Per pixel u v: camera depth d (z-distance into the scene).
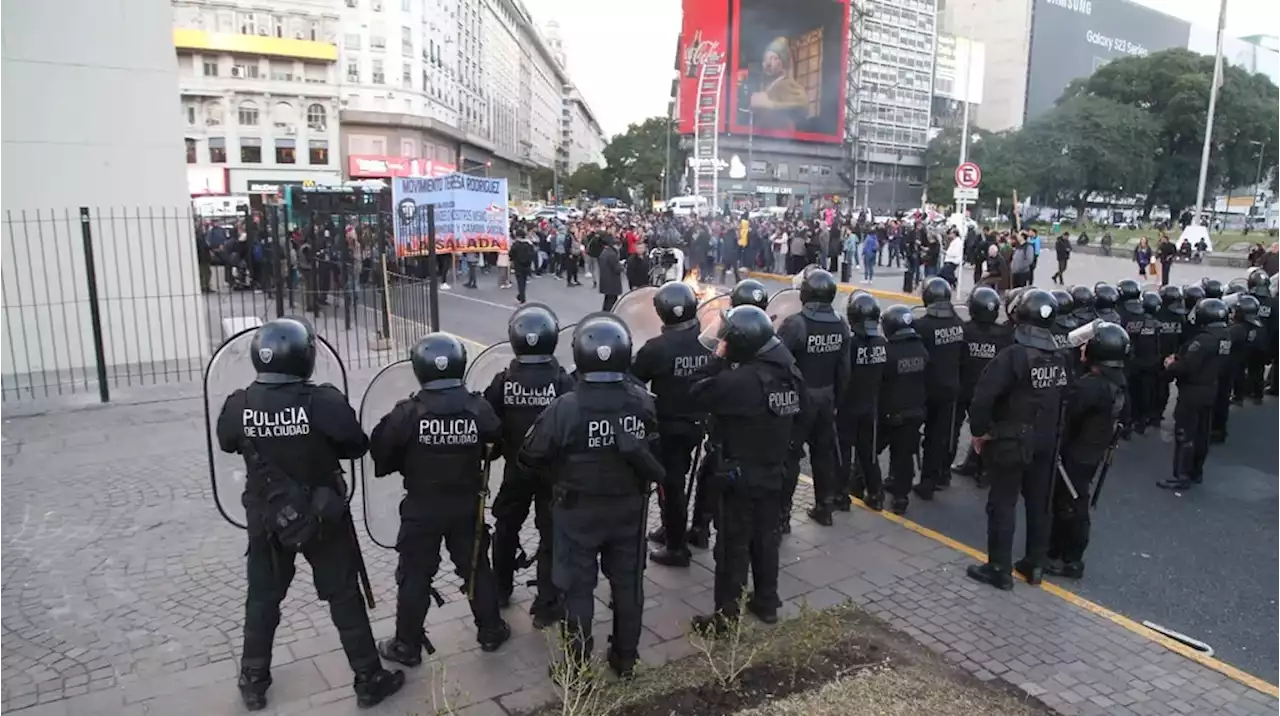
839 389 6.25
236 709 3.95
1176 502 7.18
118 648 4.50
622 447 3.90
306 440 3.76
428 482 4.09
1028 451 5.23
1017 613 5.07
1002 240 24.98
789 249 26.08
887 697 3.89
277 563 3.85
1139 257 27.27
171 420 8.95
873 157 90.19
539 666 4.32
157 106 11.62
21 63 10.64
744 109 73.94
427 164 54.59
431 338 4.11
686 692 3.91
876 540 6.20
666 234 28.92
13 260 10.78
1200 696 4.21
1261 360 10.70
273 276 16.97
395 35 68.88
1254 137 71.00
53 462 7.52
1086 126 68.50
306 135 65.50
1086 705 4.09
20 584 5.22
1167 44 119.00
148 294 11.77
